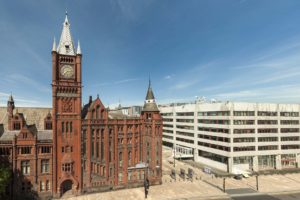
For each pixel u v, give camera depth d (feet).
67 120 190.80
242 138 286.46
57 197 184.14
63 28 198.80
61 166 187.73
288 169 299.38
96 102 206.49
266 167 301.84
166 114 459.32
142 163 229.04
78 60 194.49
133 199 188.03
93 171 202.69
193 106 364.79
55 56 185.06
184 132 390.83
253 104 294.46
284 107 309.01
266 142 296.71
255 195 206.18
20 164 176.14
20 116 195.21
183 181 247.91
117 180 212.64
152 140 228.63
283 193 213.25
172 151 388.37
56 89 186.80
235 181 252.01
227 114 286.46
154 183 230.07
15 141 174.29
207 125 327.47
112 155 212.23
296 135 311.47
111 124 212.02
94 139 203.92
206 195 203.00
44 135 192.03
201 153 344.90
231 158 280.72
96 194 197.26
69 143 191.31
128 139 224.12
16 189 173.88
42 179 182.39
